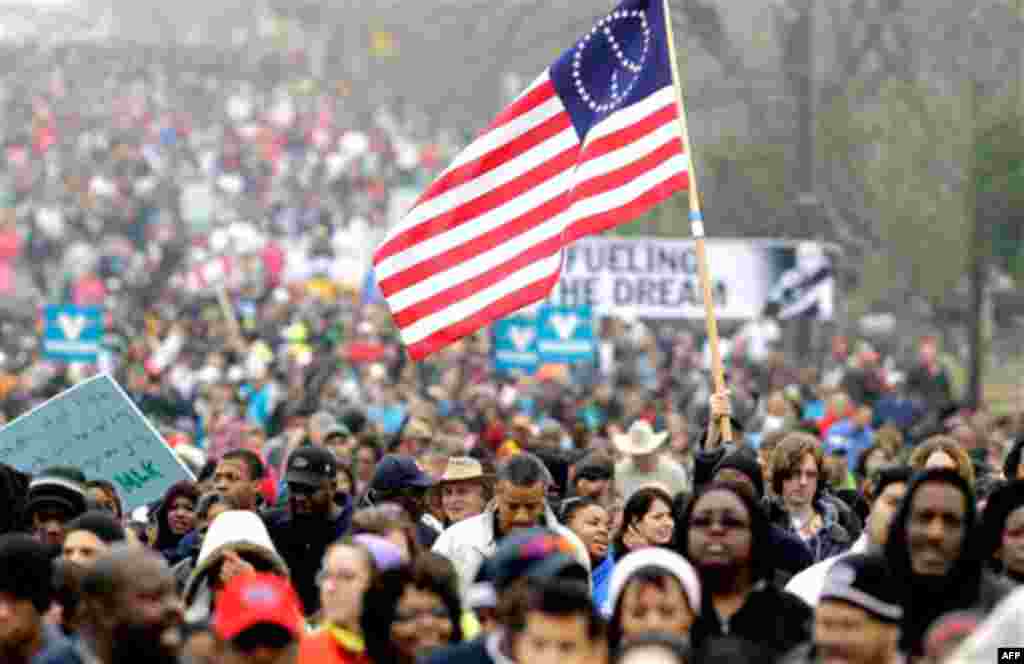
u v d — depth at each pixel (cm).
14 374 7644
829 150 9600
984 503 2864
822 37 9975
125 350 7606
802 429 4266
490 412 5475
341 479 3344
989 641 1839
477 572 2864
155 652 2002
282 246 13850
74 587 2345
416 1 19762
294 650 2147
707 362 7975
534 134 3388
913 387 7294
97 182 14212
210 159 16900
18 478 2947
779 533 2823
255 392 6506
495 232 3388
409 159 16488
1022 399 8738
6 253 13425
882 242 9631
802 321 8594
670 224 9675
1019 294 10006
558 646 2058
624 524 2978
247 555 2570
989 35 9406
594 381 7119
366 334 7881
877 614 2105
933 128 9350
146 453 3556
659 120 3356
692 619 2291
